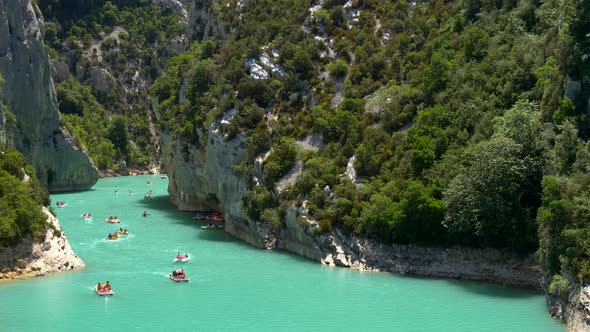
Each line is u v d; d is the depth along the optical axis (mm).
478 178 55875
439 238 58875
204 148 86312
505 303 50156
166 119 99188
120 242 72938
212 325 45375
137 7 198250
